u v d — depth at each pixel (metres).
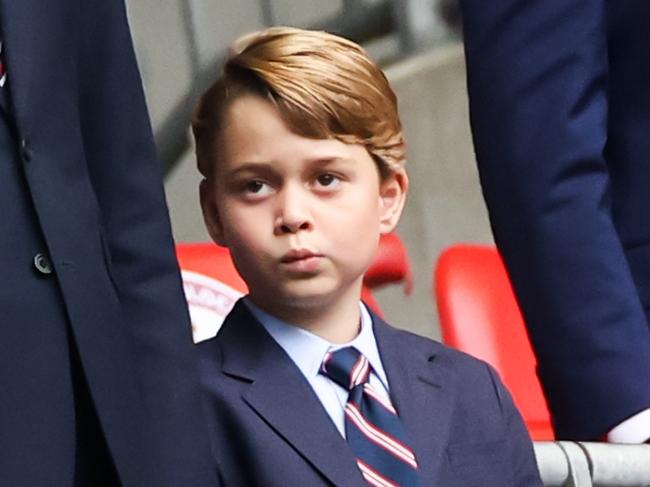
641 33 7.56
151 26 19.30
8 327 5.79
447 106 20.69
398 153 7.20
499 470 6.94
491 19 7.50
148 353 6.25
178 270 6.52
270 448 6.59
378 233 7.10
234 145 6.96
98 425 6.00
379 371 7.00
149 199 6.52
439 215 20.34
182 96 19.30
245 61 7.05
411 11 20.58
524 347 12.02
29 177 5.98
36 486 5.75
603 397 7.20
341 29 20.30
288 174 6.89
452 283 12.10
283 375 6.81
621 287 7.23
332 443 6.64
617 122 7.64
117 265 6.35
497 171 7.47
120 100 6.53
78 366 5.96
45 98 6.11
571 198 7.29
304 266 6.84
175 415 6.19
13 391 5.76
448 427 6.90
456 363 7.20
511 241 7.44
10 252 5.88
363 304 7.26
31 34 6.12
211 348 6.97
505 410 7.14
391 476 6.64
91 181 6.43
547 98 7.39
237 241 6.98
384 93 7.14
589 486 7.18
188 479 6.12
